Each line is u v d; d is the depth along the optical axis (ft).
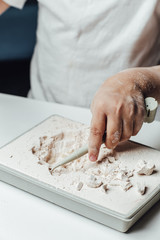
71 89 3.59
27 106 3.05
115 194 2.10
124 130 2.33
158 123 2.88
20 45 6.73
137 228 2.10
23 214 2.17
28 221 2.13
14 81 7.14
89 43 3.37
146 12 3.23
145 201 2.06
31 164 2.28
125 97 2.38
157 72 2.73
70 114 2.96
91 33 3.35
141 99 2.42
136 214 2.00
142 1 3.22
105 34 3.33
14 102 3.11
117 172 2.27
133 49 3.34
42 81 3.78
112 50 3.35
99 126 2.32
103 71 3.46
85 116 2.93
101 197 2.08
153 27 3.33
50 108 3.03
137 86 2.50
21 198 2.26
